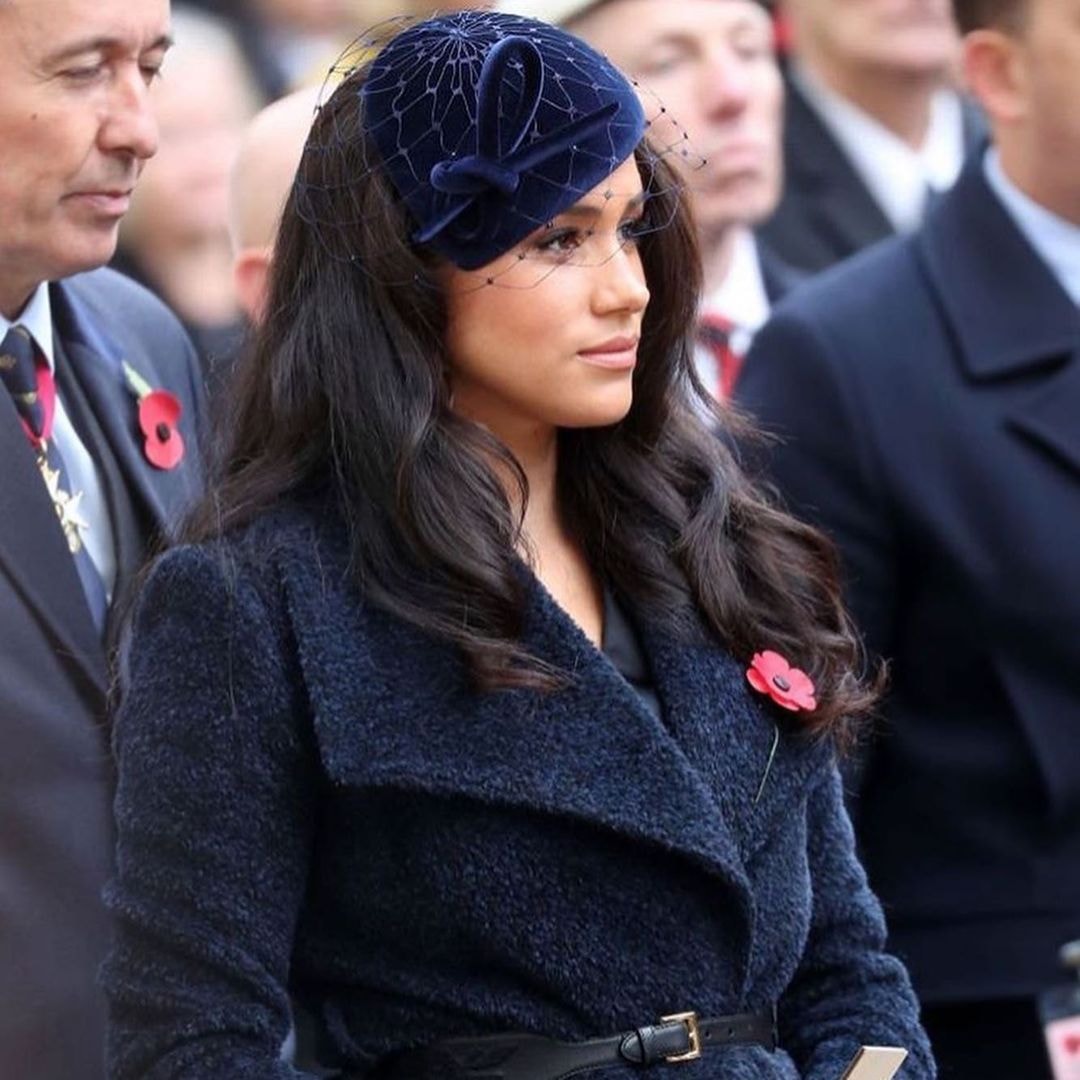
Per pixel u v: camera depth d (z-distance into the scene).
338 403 9.66
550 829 9.45
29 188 11.33
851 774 13.47
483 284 9.54
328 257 9.76
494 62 9.38
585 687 9.60
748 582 10.26
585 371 9.59
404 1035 9.50
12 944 11.14
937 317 13.99
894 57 19.39
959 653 13.57
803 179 19.61
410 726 9.39
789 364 13.96
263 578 9.59
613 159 9.49
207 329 18.77
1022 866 13.45
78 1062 11.20
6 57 11.20
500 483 9.76
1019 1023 13.54
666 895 9.55
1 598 11.38
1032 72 13.91
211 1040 9.31
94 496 12.04
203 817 9.41
